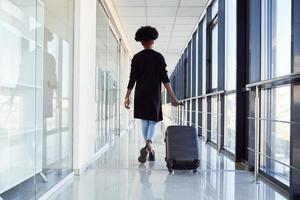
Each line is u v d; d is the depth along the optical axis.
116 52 8.09
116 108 8.09
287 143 2.80
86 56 3.81
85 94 3.74
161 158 4.39
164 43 10.34
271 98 3.19
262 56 3.61
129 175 3.33
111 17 6.62
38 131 2.59
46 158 2.73
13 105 2.21
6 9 2.07
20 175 2.32
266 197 2.54
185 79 11.10
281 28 3.07
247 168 3.67
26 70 2.39
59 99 3.07
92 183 2.98
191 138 3.53
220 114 4.88
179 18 7.42
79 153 3.39
